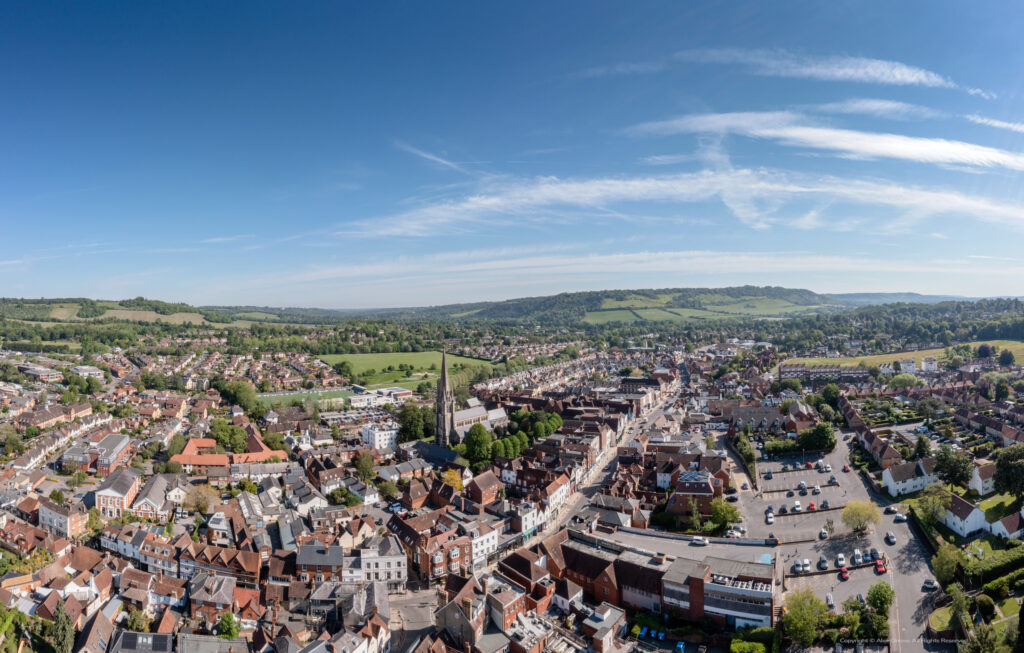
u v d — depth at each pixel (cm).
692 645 14038
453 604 13925
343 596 15688
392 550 17162
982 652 11444
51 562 17088
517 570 16450
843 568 16100
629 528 18938
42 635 13850
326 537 19200
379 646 14012
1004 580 13950
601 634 13925
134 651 13338
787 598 14450
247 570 16888
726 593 14200
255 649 14050
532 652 13600
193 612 15200
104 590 16025
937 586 15012
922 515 18462
